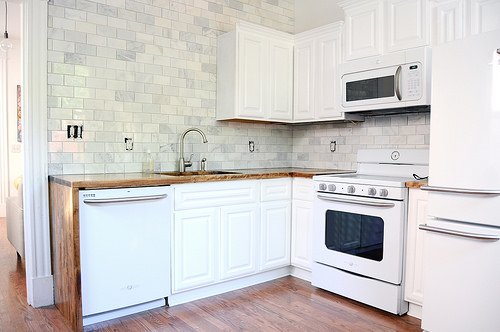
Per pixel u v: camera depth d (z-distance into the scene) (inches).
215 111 136.6
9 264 139.3
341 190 109.3
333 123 144.3
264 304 105.3
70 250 87.6
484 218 76.8
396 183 96.3
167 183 98.0
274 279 127.3
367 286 102.8
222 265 111.6
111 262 90.8
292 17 161.2
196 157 132.2
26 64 99.2
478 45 77.3
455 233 79.1
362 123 134.2
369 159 128.0
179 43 126.5
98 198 88.0
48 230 103.5
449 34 99.4
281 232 126.1
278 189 125.0
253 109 131.6
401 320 95.7
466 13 96.5
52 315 96.7
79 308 85.3
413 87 105.3
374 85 114.9
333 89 128.1
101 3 110.4
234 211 113.6
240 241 115.5
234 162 142.5
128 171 116.6
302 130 156.7
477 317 77.4
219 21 136.7
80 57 107.3
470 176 78.7
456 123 80.7
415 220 94.9
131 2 115.9
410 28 106.8
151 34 120.3
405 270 97.3
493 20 92.0
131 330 88.5
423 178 108.9
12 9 173.8
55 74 103.6
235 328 90.2
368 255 103.2
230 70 129.4
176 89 126.3
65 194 89.8
